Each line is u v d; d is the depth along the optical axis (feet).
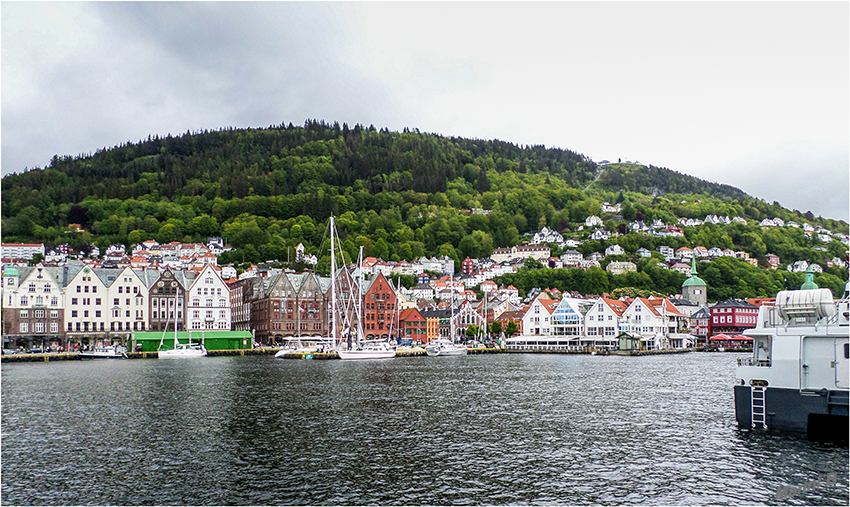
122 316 595.88
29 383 297.53
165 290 613.93
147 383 295.07
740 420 176.86
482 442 165.68
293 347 571.69
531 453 154.81
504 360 490.90
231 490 129.39
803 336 165.27
